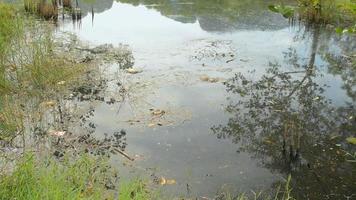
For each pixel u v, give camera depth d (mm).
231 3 11898
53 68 6156
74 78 6109
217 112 5344
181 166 4156
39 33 7824
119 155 4285
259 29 9297
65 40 7945
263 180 3992
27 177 3219
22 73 5859
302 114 5371
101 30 8922
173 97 5711
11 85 5652
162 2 12062
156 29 9125
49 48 6754
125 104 5445
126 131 4785
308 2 9594
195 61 7125
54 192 3014
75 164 3914
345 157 4406
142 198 3371
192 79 6355
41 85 5785
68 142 4473
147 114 5199
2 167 3600
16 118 4867
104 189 3666
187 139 4668
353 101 5781
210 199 3666
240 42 8305
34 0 9891
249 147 4559
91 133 4695
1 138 4410
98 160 4148
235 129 4922
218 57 7375
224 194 3750
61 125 4836
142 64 6863
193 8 11266
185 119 5121
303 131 4945
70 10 10727
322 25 9562
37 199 2932
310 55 7672
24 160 3590
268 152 4480
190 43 8141
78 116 5078
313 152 4500
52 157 4141
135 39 8297
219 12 10828
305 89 6160
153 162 4191
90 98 5574
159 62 7000
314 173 4125
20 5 10250
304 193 3822
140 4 11766
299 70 6918
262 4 11719
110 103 5457
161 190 3752
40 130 4688
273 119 5223
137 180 3773
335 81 6508
